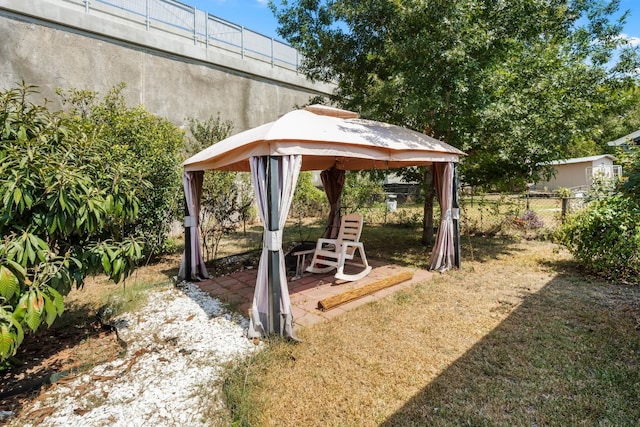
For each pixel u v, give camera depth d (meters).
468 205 10.82
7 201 2.46
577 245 5.30
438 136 6.84
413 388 2.50
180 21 9.45
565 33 7.10
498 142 6.18
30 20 6.86
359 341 3.21
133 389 2.63
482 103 5.53
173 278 5.51
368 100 7.10
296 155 3.51
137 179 3.71
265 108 11.68
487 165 7.27
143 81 8.60
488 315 3.72
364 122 5.29
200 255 5.50
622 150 4.87
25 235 2.55
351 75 7.81
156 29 8.95
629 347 2.94
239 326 3.68
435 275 5.31
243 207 7.32
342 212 10.68
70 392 2.62
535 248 7.02
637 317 3.52
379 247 7.71
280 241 3.42
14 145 2.80
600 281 4.76
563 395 2.36
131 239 3.43
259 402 2.38
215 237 7.37
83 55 7.57
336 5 6.95
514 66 6.29
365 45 7.27
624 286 4.52
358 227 5.66
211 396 2.51
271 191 3.38
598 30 7.02
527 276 5.12
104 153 3.64
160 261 6.86
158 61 8.88
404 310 3.93
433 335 3.30
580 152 22.11
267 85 11.70
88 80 7.65
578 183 20.16
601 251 4.82
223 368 2.86
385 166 7.39
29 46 6.86
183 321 3.87
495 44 5.64
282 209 3.45
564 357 2.83
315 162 7.02
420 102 5.38
